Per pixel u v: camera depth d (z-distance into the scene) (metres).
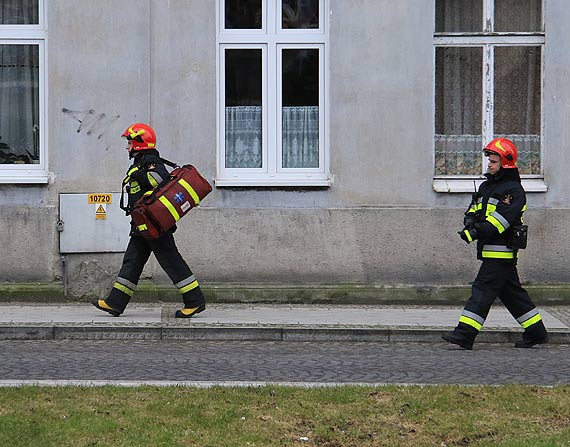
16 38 18.11
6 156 18.25
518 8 18.42
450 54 18.47
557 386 11.30
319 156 18.17
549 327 15.48
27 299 17.50
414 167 17.81
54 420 9.49
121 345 14.55
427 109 17.81
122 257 17.69
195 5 17.72
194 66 17.75
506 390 11.02
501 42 18.34
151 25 17.70
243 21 18.11
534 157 18.41
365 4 17.75
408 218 17.81
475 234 14.03
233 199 17.81
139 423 9.45
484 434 9.39
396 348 14.58
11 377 12.04
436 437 9.29
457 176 18.25
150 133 15.37
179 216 15.09
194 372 12.51
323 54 18.11
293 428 9.48
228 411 9.94
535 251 17.88
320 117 18.14
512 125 18.48
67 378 12.00
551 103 17.92
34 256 17.66
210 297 17.61
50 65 17.66
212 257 17.80
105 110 17.70
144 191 15.30
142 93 17.72
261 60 18.16
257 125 18.25
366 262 17.84
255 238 17.81
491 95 18.45
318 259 17.83
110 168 17.70
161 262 15.63
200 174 16.36
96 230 17.66
